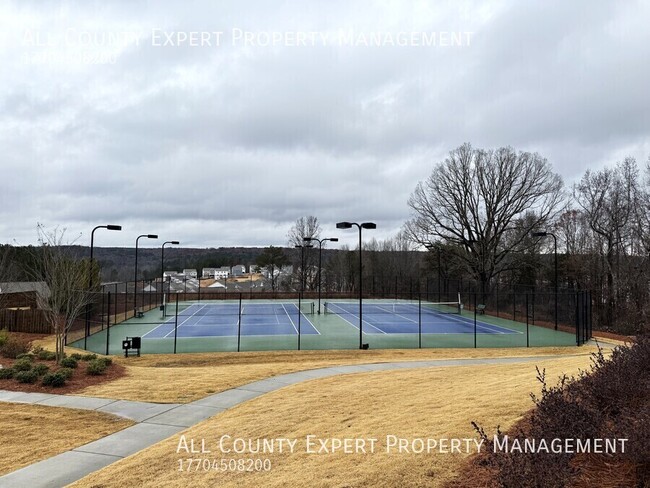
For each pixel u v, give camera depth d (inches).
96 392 552.7
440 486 223.6
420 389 484.7
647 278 1635.1
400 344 1079.0
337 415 405.7
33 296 1705.2
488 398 378.3
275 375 647.1
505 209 2223.2
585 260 2064.5
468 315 1875.0
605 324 1872.5
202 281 4434.1
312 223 3801.7
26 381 591.2
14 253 1934.1
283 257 3873.0
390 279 3090.6
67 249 1064.8
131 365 777.6
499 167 2201.0
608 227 1998.0
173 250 5713.6
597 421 227.5
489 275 2226.9
